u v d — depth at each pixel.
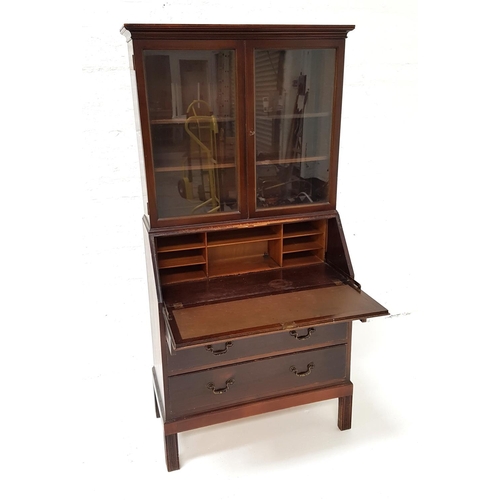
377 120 2.93
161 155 1.91
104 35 2.36
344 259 2.11
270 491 1.99
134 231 2.67
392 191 3.10
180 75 1.85
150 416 2.46
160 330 1.88
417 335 3.16
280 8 2.60
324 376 2.14
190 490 2.00
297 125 2.04
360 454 2.18
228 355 1.96
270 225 2.25
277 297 1.94
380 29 2.78
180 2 2.44
